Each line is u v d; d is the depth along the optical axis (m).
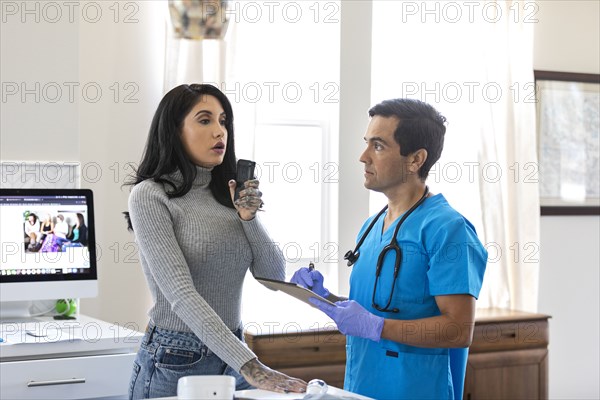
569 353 4.79
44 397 2.72
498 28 4.45
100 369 2.81
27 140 3.32
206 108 2.23
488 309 4.35
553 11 4.74
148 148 2.28
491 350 4.02
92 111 3.77
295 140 4.22
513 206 4.47
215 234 2.20
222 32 3.70
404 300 2.25
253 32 4.08
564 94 4.73
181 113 2.23
